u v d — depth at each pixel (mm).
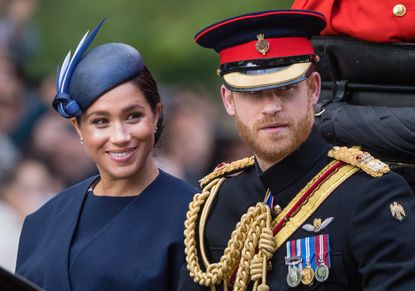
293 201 13023
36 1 31906
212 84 31938
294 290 12734
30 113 29297
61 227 14453
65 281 14109
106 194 14469
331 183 12930
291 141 12883
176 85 31672
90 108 14070
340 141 13719
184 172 29438
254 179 13391
